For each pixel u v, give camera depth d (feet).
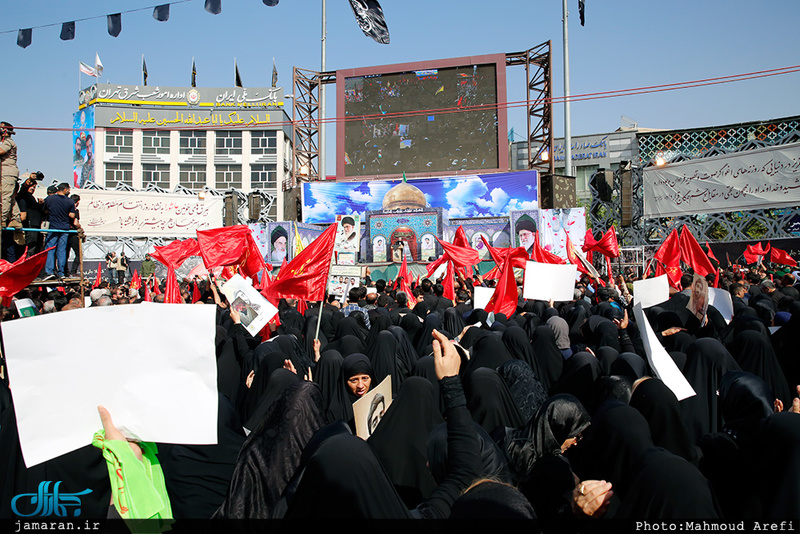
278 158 136.98
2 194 26.94
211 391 6.98
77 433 6.63
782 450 7.46
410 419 9.78
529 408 12.28
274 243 82.89
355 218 85.25
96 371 6.73
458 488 6.40
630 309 25.16
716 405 12.50
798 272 39.78
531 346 17.72
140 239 83.20
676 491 6.23
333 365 15.44
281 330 23.22
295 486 7.12
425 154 84.48
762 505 7.51
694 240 29.07
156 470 7.48
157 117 131.64
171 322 6.98
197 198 83.20
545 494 8.08
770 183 72.43
